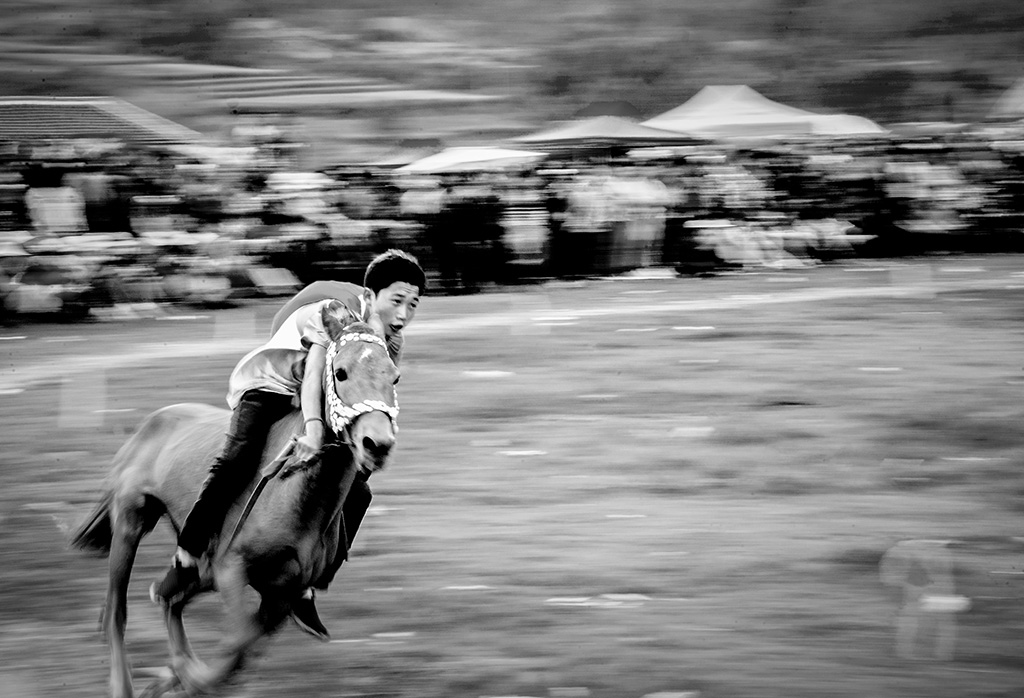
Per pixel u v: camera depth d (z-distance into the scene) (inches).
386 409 212.2
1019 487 390.0
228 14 1871.3
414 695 246.5
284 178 890.1
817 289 889.5
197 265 828.6
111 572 253.9
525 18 2014.0
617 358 617.9
